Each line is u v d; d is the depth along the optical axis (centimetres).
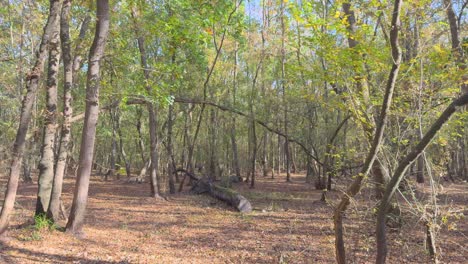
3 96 1566
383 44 805
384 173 657
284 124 2205
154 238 891
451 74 698
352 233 880
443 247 785
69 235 841
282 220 1136
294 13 729
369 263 688
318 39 730
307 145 1984
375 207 662
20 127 772
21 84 1384
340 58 716
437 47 656
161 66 1067
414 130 706
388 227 805
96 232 921
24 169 2408
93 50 849
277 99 2078
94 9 977
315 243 848
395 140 691
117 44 1053
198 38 1097
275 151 4153
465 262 691
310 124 1845
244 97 2373
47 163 930
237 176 2578
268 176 3222
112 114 2509
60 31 944
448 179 2406
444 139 694
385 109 416
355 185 457
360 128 754
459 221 1027
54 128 945
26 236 798
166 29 1048
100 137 2741
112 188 2061
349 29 796
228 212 1284
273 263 705
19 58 1021
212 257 744
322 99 936
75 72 1137
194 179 1925
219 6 1070
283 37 2022
